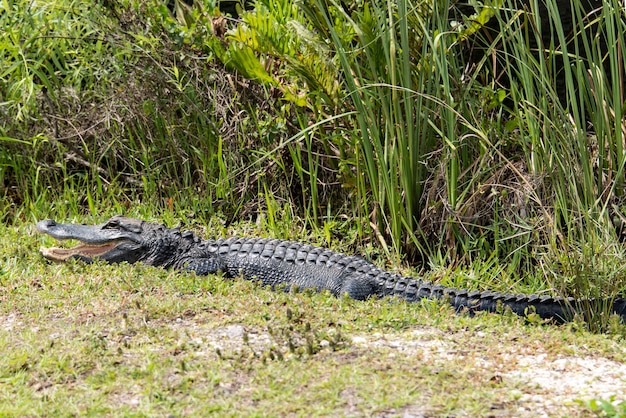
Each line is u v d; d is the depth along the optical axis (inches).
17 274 676.7
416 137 737.0
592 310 596.1
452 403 422.3
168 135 874.8
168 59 868.6
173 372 464.4
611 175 729.0
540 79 745.6
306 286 692.7
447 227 745.0
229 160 853.8
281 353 481.7
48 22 889.5
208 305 584.7
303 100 781.9
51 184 882.1
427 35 712.4
